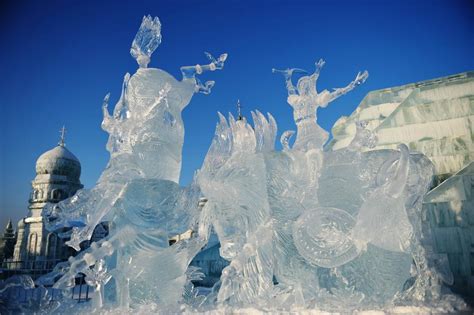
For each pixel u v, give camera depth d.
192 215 12.56
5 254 45.66
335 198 11.84
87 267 11.05
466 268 12.02
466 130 15.09
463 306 9.88
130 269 11.73
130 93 13.62
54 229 12.25
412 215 11.50
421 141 15.70
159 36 14.33
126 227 11.75
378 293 10.98
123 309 11.23
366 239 10.79
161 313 10.68
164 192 12.23
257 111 13.11
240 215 11.78
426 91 16.47
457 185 12.85
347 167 12.09
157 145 12.93
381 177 11.24
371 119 18.81
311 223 11.09
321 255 10.89
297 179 11.88
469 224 12.32
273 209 11.66
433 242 12.69
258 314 9.84
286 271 11.31
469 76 16.47
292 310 9.99
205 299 11.85
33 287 12.05
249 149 12.23
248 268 11.11
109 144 13.80
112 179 12.27
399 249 10.91
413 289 10.91
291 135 12.87
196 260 17.25
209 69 14.14
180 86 13.80
